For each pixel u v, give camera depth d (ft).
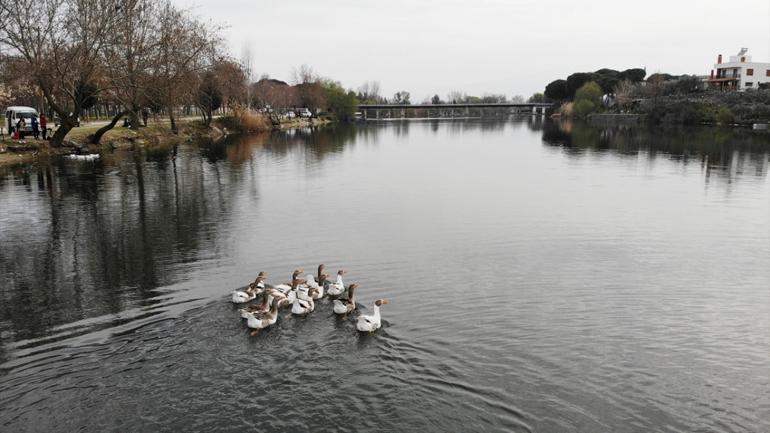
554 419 51.90
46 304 78.33
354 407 53.06
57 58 210.79
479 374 59.67
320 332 68.80
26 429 49.29
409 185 184.03
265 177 198.39
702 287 87.86
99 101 318.65
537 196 163.53
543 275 92.68
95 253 103.09
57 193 158.92
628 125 542.98
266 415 51.60
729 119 472.03
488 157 275.18
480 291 84.94
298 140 384.06
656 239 115.55
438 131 531.09
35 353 63.10
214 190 169.78
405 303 79.82
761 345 68.08
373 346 65.31
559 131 488.85
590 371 60.90
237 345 64.85
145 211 138.21
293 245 108.99
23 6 204.85
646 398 55.98
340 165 238.48
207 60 325.01
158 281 87.56
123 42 229.66
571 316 75.87
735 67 639.76
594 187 179.52
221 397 54.29
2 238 113.09
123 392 55.06
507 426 50.62
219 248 106.63
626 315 76.59
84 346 64.64
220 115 513.45
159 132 330.13
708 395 56.85
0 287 85.76
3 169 195.62
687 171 214.90
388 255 103.14
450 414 52.26
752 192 169.58
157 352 63.00
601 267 97.19
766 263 100.07
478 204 151.43
